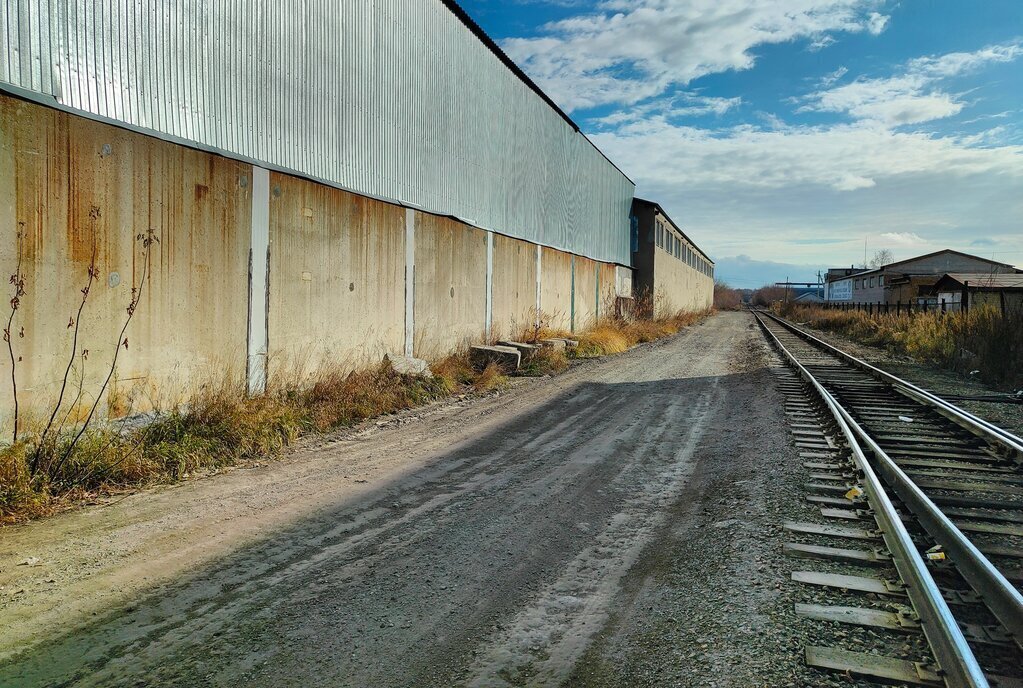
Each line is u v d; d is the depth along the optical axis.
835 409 9.85
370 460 7.49
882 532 4.88
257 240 9.35
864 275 75.25
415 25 13.95
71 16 6.74
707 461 7.39
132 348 7.44
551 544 4.92
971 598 3.92
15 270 6.14
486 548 4.82
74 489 5.93
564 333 22.22
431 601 3.96
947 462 7.52
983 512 5.73
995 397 12.93
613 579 4.29
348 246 11.53
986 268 66.19
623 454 7.82
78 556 4.59
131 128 7.35
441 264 15.17
